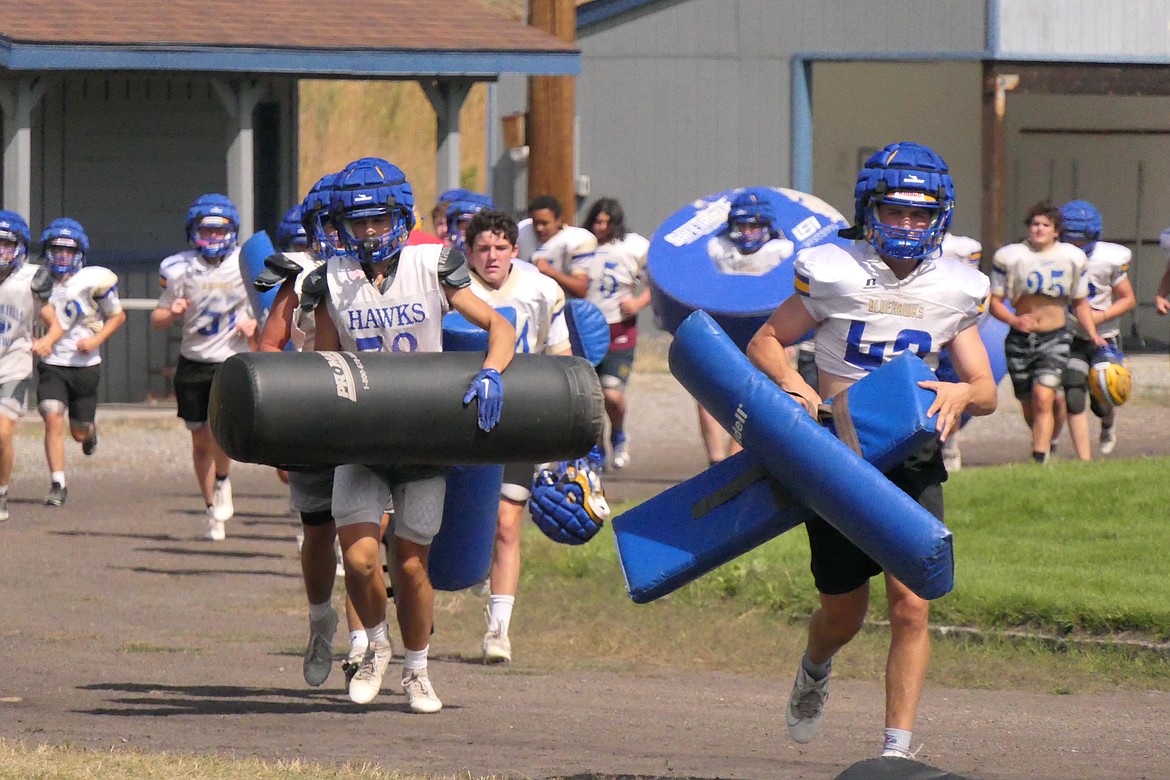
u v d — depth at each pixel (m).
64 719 21.30
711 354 17.69
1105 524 33.47
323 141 133.00
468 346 21.70
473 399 19.52
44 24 61.25
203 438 40.25
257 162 75.00
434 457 19.61
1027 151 98.00
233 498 48.16
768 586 31.02
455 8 68.12
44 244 44.31
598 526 27.02
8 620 30.48
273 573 36.22
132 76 63.66
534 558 34.56
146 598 33.19
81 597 33.16
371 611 21.88
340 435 19.02
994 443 56.88
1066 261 44.16
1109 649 26.80
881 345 17.70
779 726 22.45
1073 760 19.86
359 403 19.03
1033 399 44.97
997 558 31.23
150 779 16.31
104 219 70.50
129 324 68.56
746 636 29.17
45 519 43.59
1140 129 96.00
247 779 16.66
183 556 38.25
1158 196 95.75
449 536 23.64
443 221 36.84
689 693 25.06
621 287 47.12
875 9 84.19
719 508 17.81
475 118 134.75
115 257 69.25
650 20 84.31
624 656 28.30
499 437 19.69
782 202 39.06
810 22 84.44
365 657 22.53
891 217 17.39
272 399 18.72
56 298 44.59
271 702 23.20
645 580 17.78
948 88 99.19
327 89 136.00
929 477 17.42
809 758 20.05
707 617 30.33
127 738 19.81
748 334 37.97
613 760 19.41
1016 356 45.16
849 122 99.94
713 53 84.56
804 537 34.16
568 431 20.02
